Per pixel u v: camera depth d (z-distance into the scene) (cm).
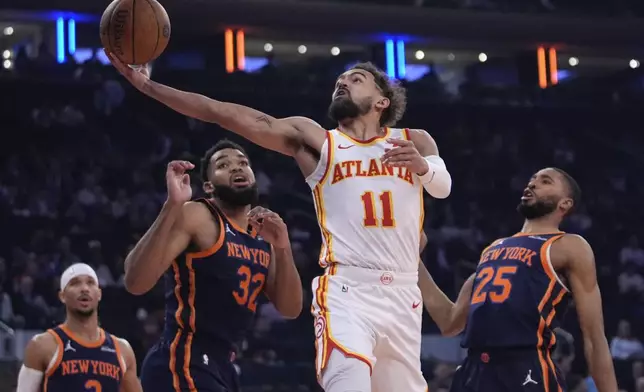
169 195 533
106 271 1683
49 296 1627
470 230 2094
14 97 2053
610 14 2341
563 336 1476
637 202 2345
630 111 2448
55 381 759
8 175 1947
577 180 2361
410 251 527
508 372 608
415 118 2308
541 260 616
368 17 2205
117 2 535
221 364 579
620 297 1939
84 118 2083
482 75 2600
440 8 2242
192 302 575
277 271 617
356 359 491
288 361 1512
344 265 515
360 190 518
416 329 526
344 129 545
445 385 1322
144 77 530
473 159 2281
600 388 605
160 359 576
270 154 2188
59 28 2089
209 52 2311
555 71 2400
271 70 2228
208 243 575
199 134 2166
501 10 2280
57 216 1850
